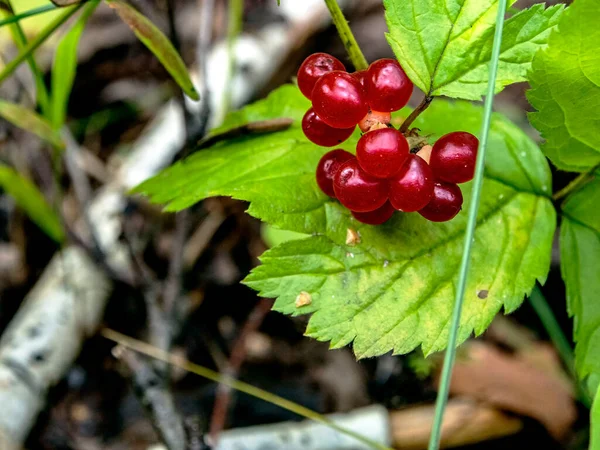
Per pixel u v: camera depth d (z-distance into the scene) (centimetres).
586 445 18
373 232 13
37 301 21
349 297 12
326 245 12
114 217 22
